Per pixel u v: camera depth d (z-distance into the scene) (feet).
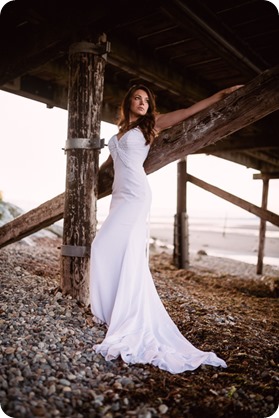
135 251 10.71
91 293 10.80
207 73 17.29
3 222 25.73
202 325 12.17
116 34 13.10
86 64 11.66
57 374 8.02
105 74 17.52
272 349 10.75
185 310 14.08
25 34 12.76
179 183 27.27
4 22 12.73
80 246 11.88
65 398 7.26
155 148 11.16
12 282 13.67
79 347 9.46
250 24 12.46
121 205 10.89
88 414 6.91
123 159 10.84
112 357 9.18
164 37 13.80
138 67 14.21
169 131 11.02
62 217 13.14
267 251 65.72
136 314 10.31
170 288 18.47
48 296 12.17
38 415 6.55
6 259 17.95
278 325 14.34
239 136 23.41
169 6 9.93
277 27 12.62
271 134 21.93
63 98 18.70
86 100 11.73
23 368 7.95
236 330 12.21
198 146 11.00
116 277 10.76
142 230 10.91
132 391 7.85
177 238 27.50
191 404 7.57
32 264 18.12
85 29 11.35
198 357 9.50
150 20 12.52
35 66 13.14
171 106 21.18
